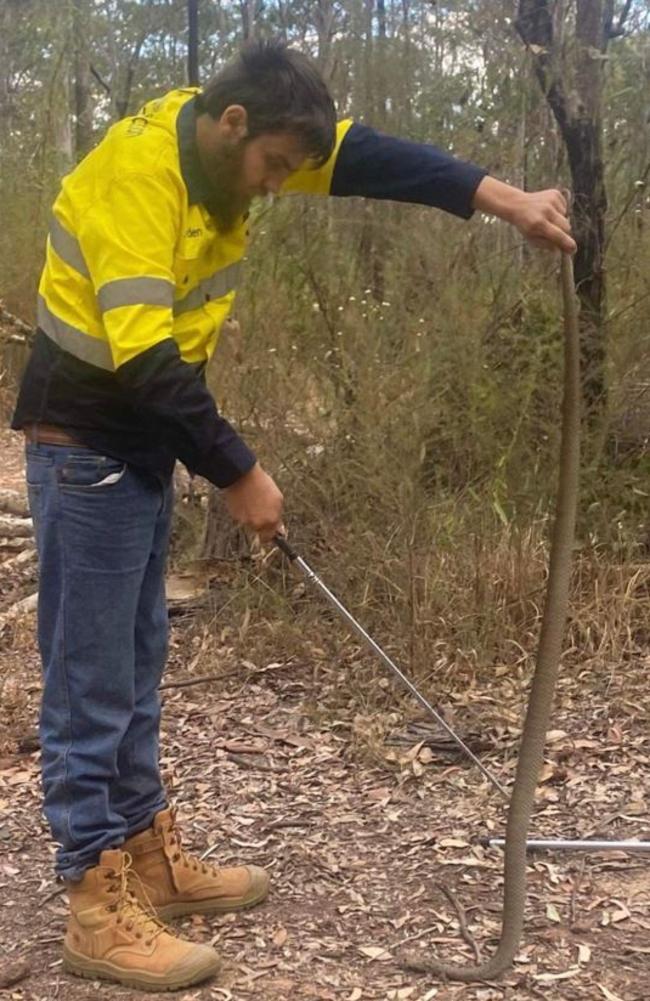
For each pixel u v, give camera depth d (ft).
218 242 9.00
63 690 9.38
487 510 17.19
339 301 19.72
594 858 11.32
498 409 17.95
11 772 13.47
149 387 8.34
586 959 9.73
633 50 23.00
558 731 14.06
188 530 20.15
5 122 37.11
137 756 10.21
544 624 9.78
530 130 20.59
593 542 16.83
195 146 8.55
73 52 36.22
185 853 10.61
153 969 9.45
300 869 11.27
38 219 29.40
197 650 16.76
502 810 12.28
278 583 17.42
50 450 9.07
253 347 18.88
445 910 10.51
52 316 8.96
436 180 9.52
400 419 17.12
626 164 21.67
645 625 16.40
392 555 16.42
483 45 21.16
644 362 18.13
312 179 9.64
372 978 9.56
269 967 9.75
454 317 18.28
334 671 15.70
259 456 17.87
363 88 23.99
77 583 9.15
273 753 13.80
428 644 15.57
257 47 8.52
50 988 9.57
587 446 17.74
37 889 11.07
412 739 13.88
